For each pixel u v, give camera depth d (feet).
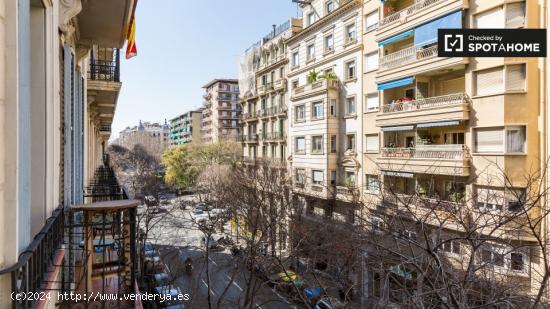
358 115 68.64
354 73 70.18
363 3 66.44
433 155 49.96
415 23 53.01
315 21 81.20
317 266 39.40
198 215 78.95
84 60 32.45
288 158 91.09
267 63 112.16
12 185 8.20
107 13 26.25
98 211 15.93
